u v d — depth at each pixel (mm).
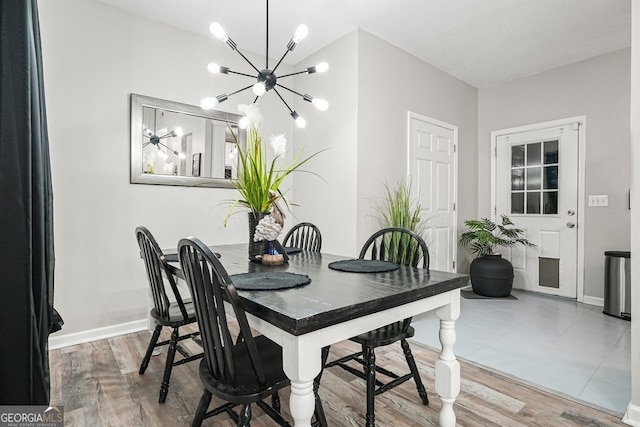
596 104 3633
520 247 4211
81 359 2273
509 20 2975
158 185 2924
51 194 1865
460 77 4191
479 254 4254
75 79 2541
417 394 1867
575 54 3598
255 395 1120
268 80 2254
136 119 2791
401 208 3135
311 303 1089
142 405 1741
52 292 1861
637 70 1592
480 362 2254
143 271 2848
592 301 3627
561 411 1709
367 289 1277
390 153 3381
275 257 1836
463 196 4297
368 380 1515
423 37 3268
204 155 3150
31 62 1420
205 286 1145
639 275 1598
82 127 2570
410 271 1639
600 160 3604
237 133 3346
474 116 4488
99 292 2658
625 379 2027
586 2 2715
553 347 2494
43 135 1752
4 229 1302
